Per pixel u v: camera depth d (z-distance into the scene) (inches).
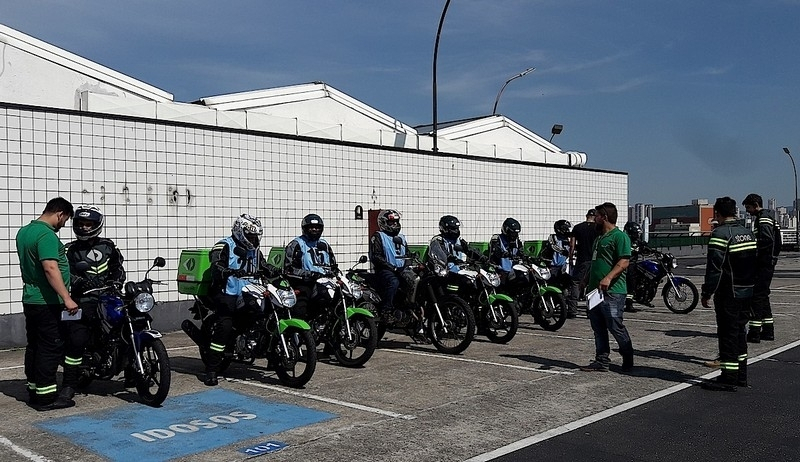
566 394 295.3
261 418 260.4
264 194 516.7
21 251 269.0
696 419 258.7
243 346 319.9
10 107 395.2
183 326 331.6
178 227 468.4
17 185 397.7
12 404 281.4
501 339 425.1
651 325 495.5
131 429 246.8
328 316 362.9
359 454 218.5
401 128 858.8
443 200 655.1
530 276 479.8
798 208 2203.5
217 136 490.0
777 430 244.7
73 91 613.0
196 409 273.9
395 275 394.9
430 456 217.2
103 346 288.5
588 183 831.7
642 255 593.0
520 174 738.8
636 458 216.5
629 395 294.0
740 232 303.0
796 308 592.1
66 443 231.0
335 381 323.3
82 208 293.0
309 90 763.4
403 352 400.5
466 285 411.5
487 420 256.8
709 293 304.2
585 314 565.3
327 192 558.6
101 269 289.7
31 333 276.5
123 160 442.0
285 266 358.0
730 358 301.6
